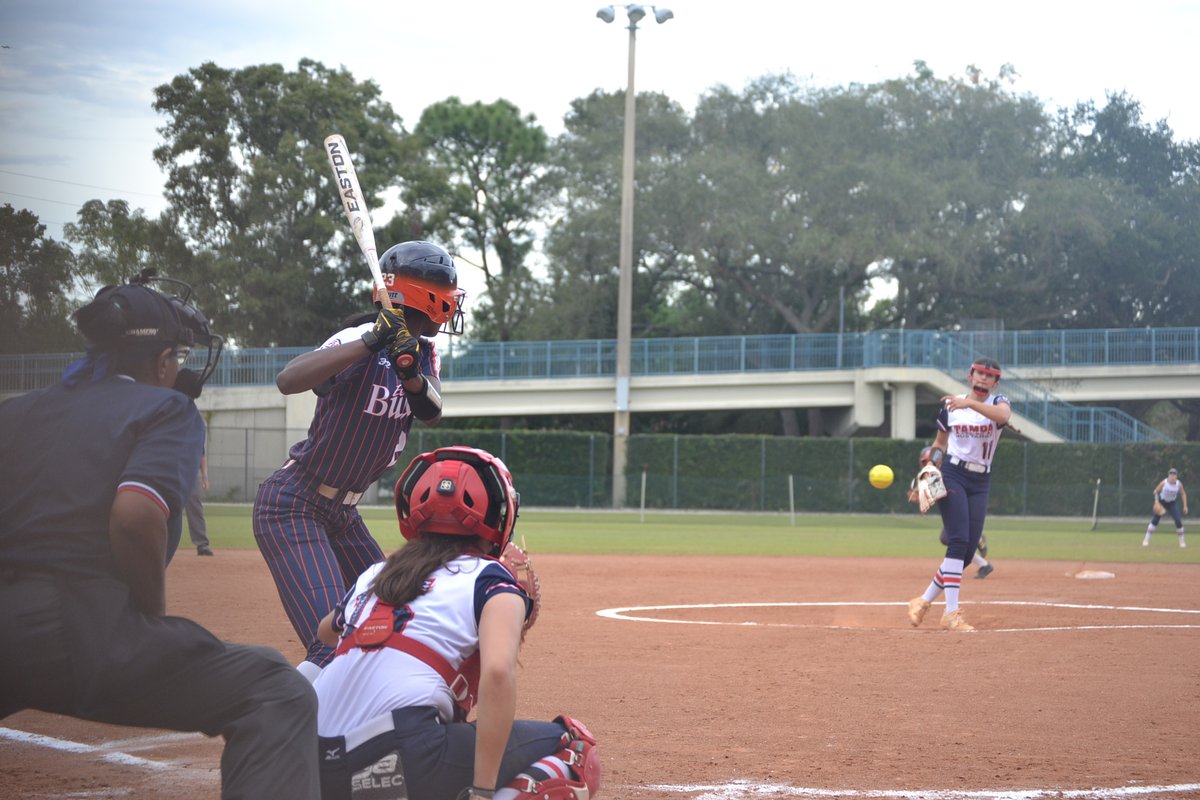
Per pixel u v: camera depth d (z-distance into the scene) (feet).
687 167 187.83
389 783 12.32
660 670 30.73
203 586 49.96
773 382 174.91
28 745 21.90
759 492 169.68
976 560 63.52
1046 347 177.78
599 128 206.28
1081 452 165.17
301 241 171.73
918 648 35.01
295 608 18.35
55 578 12.12
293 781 12.23
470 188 209.77
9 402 12.86
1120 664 31.99
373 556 20.31
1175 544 103.40
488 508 13.60
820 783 19.21
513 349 173.78
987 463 40.81
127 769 20.03
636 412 198.18
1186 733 23.22
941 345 174.29
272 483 19.15
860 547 91.15
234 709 12.56
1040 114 199.72
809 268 192.24
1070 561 79.10
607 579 61.00
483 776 12.04
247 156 173.88
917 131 194.39
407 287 19.27
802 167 189.37
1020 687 28.35
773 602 50.55
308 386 17.75
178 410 12.61
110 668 12.01
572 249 193.88
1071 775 19.81
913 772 19.99
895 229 187.93
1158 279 203.31
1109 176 213.25
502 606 12.71
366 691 12.71
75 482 12.20
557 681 28.99
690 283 207.82
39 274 61.46
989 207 194.29
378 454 19.21
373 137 180.34
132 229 100.17
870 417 175.83
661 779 19.44
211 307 163.94
